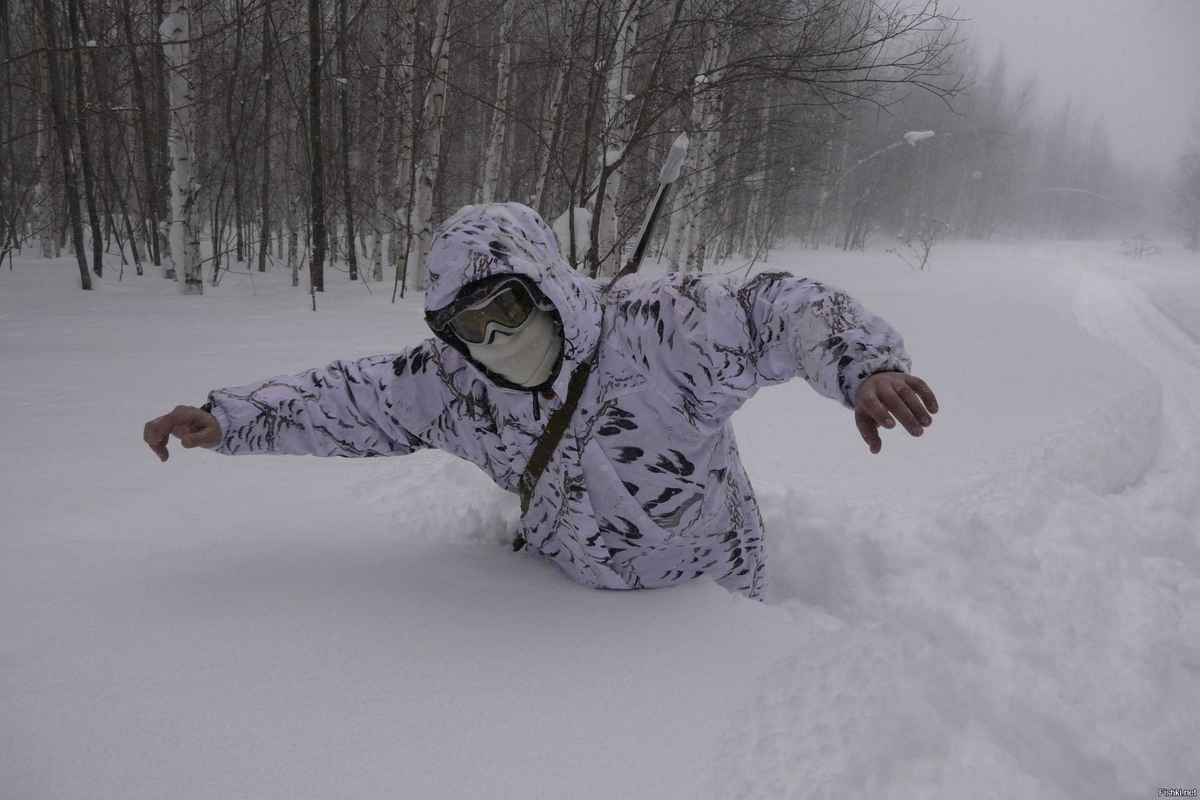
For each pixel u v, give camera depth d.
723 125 11.56
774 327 1.55
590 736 1.37
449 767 1.27
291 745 1.30
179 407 1.78
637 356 1.61
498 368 1.54
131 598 1.77
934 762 1.39
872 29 7.51
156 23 10.58
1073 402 4.98
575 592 1.88
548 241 1.58
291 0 9.72
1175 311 12.52
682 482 1.71
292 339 6.17
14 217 11.50
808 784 1.27
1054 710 1.74
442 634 1.67
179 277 9.43
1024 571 2.41
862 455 3.68
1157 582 2.51
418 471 2.80
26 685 1.43
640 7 7.45
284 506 2.41
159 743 1.29
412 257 11.07
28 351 5.19
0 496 2.39
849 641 1.71
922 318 9.38
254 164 14.20
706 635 1.71
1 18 11.60
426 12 12.12
